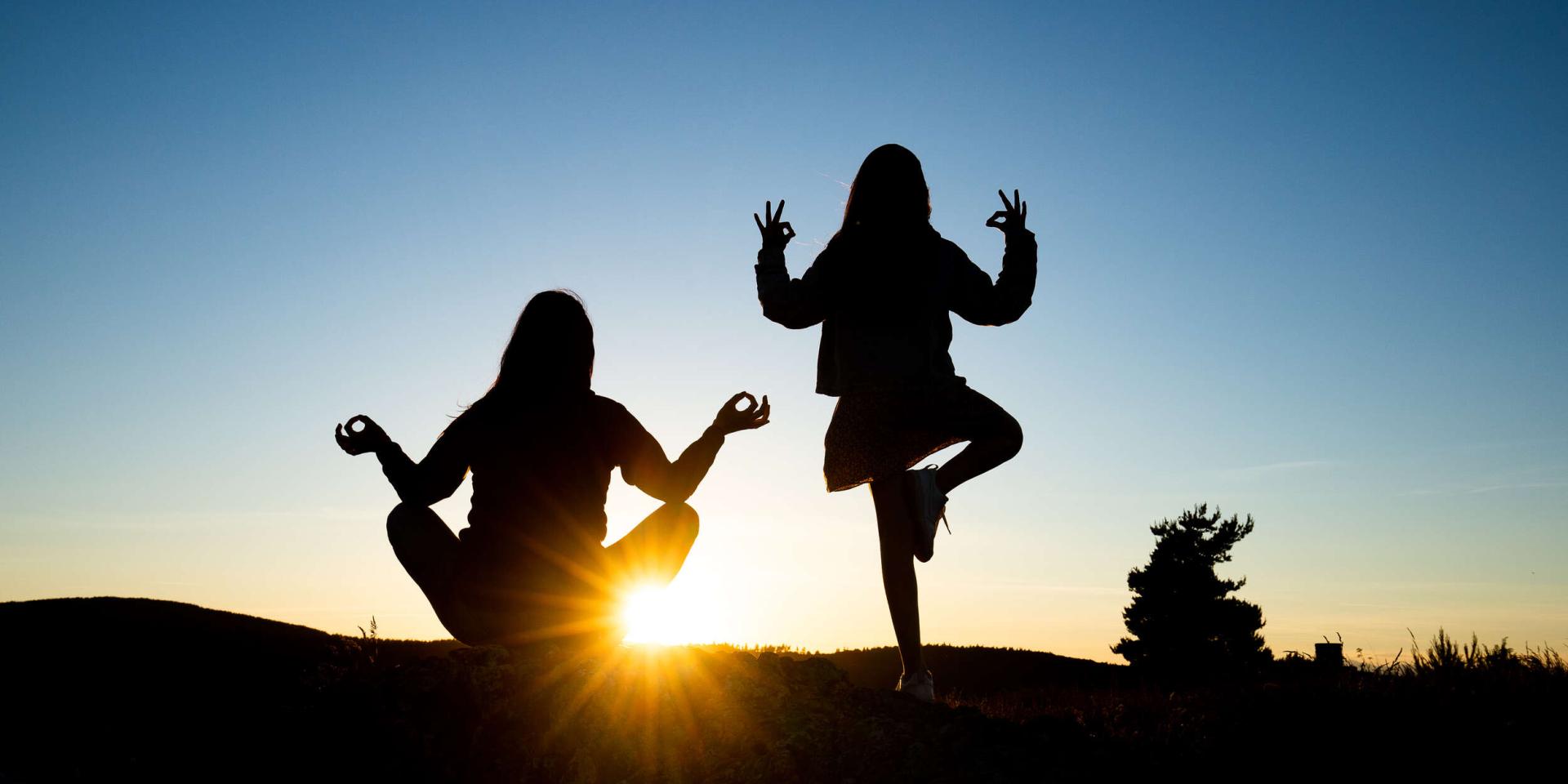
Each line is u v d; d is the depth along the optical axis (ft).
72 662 42.96
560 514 14.34
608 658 14.30
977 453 14.65
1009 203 15.71
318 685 14.49
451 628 15.25
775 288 14.66
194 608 67.82
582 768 12.49
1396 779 13.05
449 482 14.49
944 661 90.22
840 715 13.29
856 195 15.21
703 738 12.98
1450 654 18.75
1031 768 11.94
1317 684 17.99
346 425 14.39
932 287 14.49
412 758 12.44
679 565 15.31
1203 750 14.37
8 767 12.42
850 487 14.73
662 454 14.88
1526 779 12.91
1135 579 117.19
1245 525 113.80
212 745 12.93
